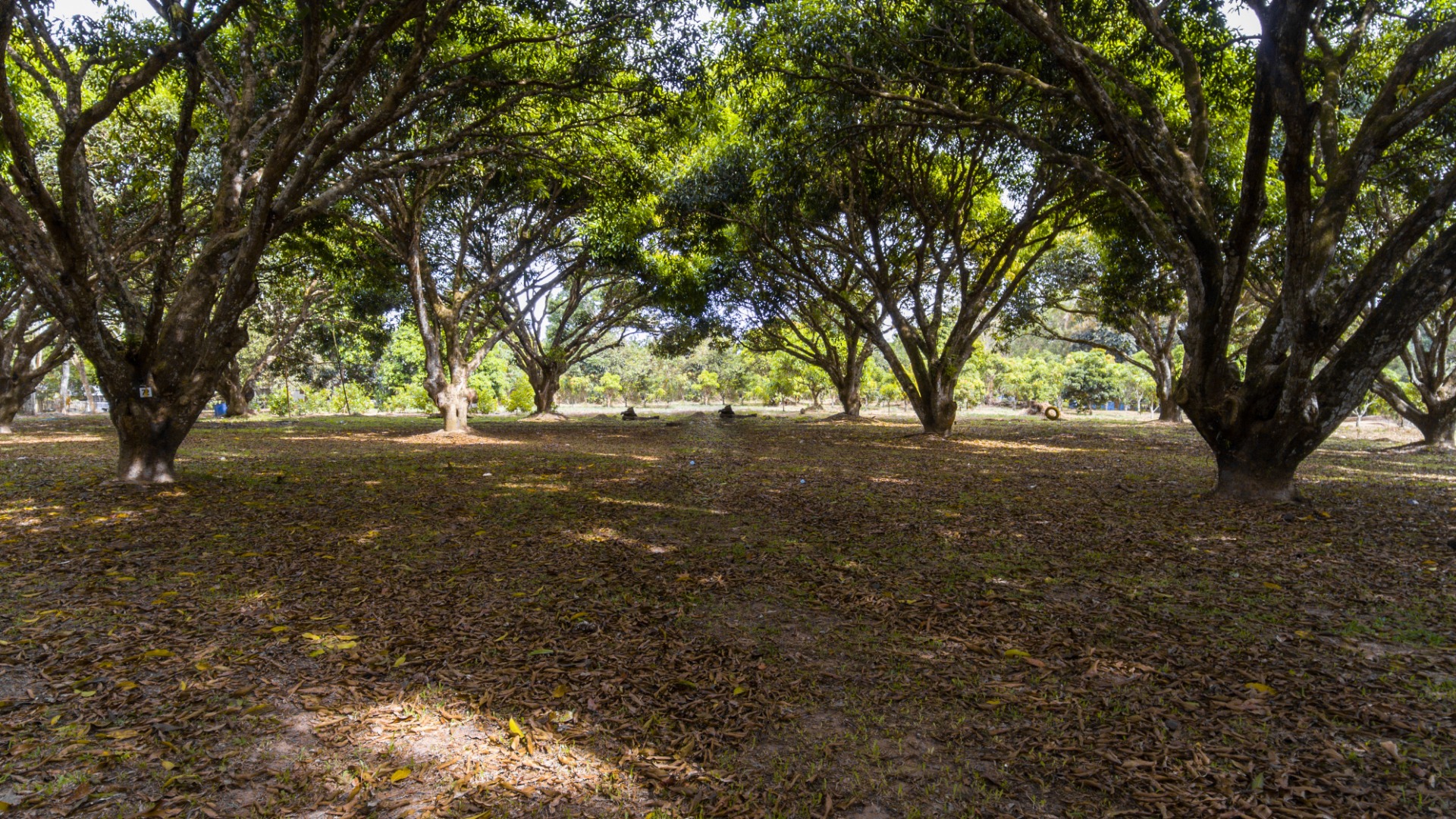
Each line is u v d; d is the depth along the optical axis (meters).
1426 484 10.04
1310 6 6.32
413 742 2.77
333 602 4.48
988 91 12.34
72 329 8.16
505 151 12.41
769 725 2.92
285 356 35.62
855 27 11.36
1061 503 8.41
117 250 15.30
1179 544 6.19
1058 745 2.76
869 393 49.19
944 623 4.15
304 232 16.14
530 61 13.13
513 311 26.72
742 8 9.94
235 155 9.25
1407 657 3.64
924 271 22.92
